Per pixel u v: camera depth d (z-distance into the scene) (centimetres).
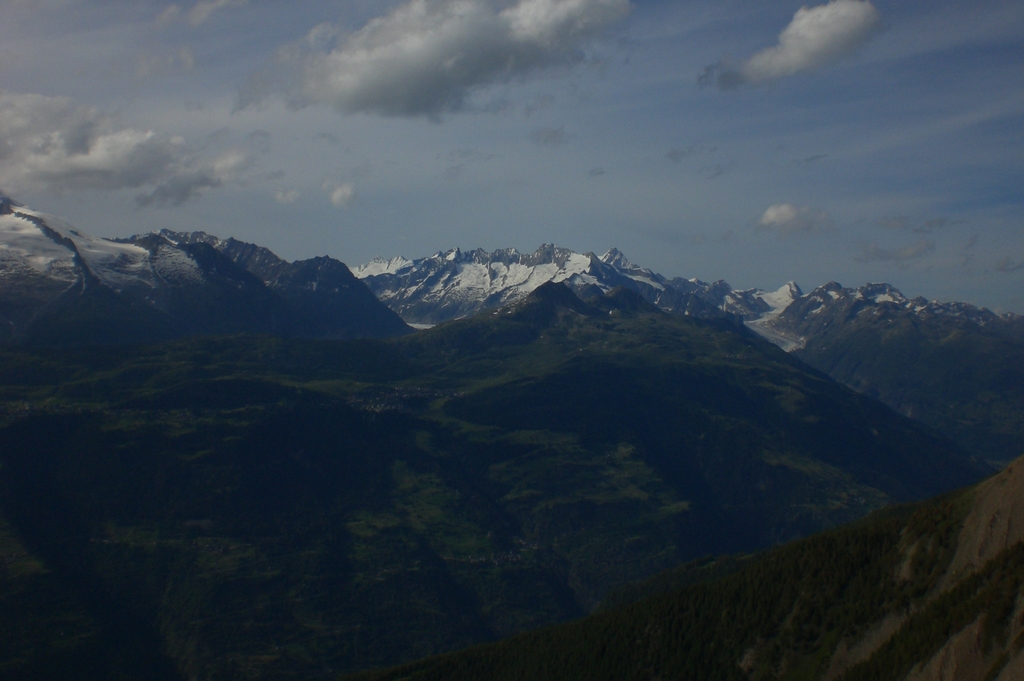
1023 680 14175
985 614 15775
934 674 15850
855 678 17250
